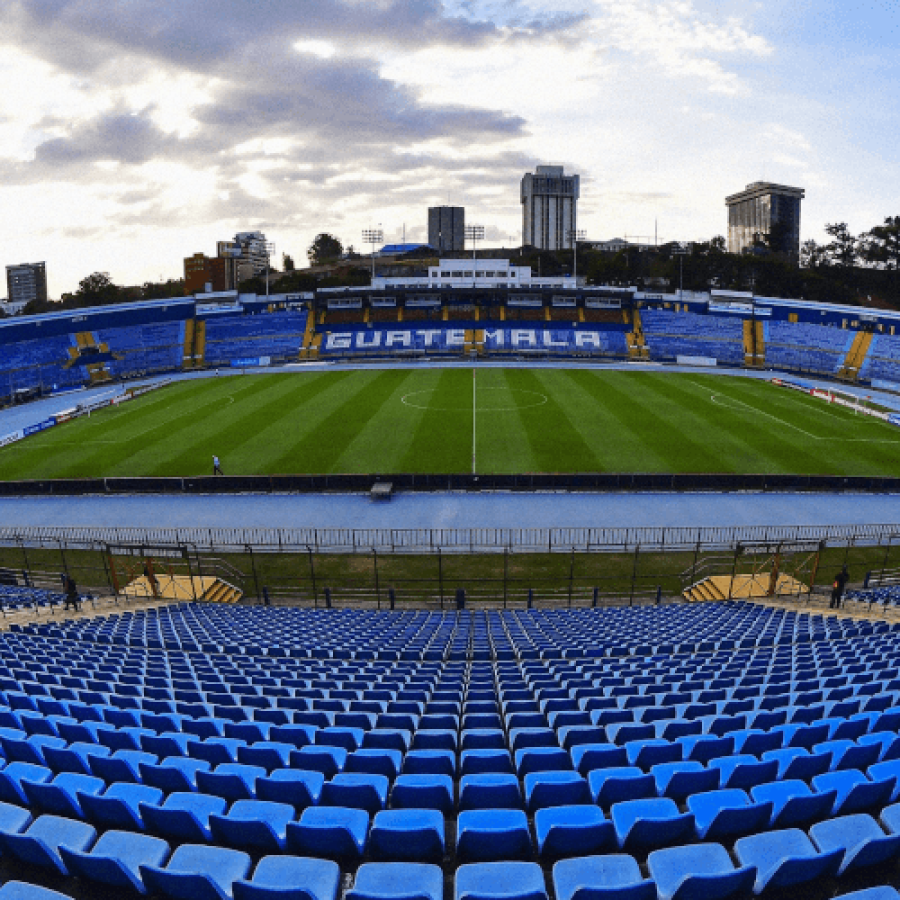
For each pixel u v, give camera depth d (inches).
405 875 248.7
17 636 759.1
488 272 4699.8
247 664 627.5
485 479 1567.4
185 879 229.5
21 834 267.3
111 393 2945.4
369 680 567.8
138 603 1052.5
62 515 1476.4
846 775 309.3
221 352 3668.8
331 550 1270.9
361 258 7711.6
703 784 311.9
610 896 212.1
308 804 312.8
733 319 3779.5
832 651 641.0
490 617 919.7
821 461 1724.9
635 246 6894.7
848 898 203.6
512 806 306.8
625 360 3587.6
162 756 379.6
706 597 1069.8
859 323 3503.9
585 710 458.3
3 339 3316.9
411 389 2672.2
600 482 1562.5
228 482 1592.0
